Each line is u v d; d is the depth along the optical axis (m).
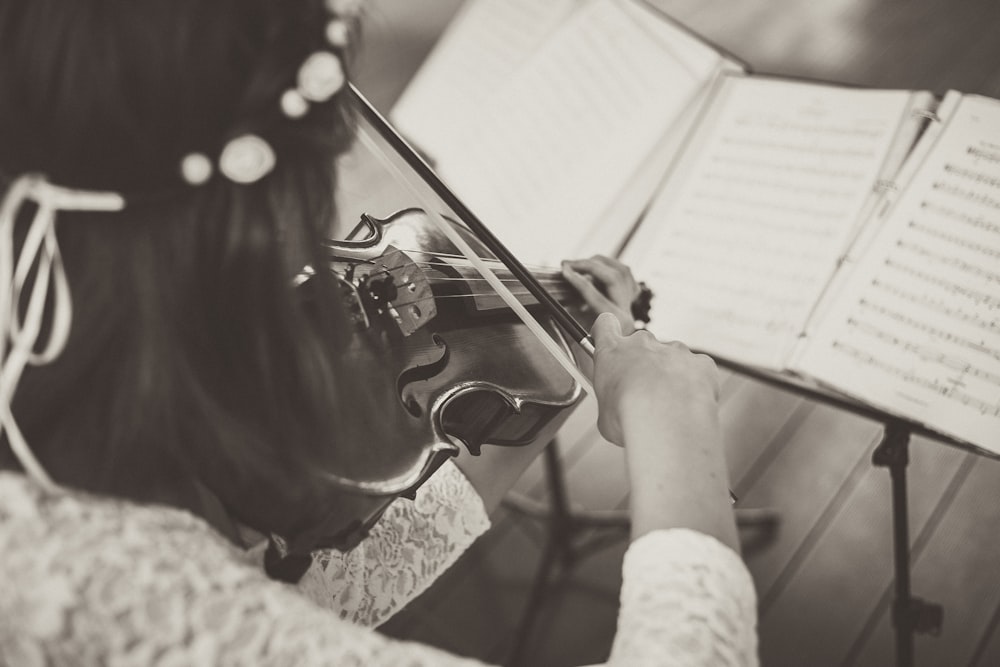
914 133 1.19
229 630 0.55
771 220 1.20
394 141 0.99
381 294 0.95
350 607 0.93
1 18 0.47
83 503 0.55
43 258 0.52
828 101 1.25
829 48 2.21
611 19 1.44
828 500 1.66
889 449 1.13
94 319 0.55
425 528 0.99
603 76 1.41
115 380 0.56
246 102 0.52
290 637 0.56
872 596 1.55
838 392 1.09
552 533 1.64
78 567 0.53
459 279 1.01
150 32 0.47
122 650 0.54
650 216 1.28
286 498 0.70
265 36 0.51
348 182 1.97
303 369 0.63
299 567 0.78
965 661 1.46
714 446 0.71
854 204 1.17
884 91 1.22
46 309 0.55
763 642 1.54
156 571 0.54
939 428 1.04
